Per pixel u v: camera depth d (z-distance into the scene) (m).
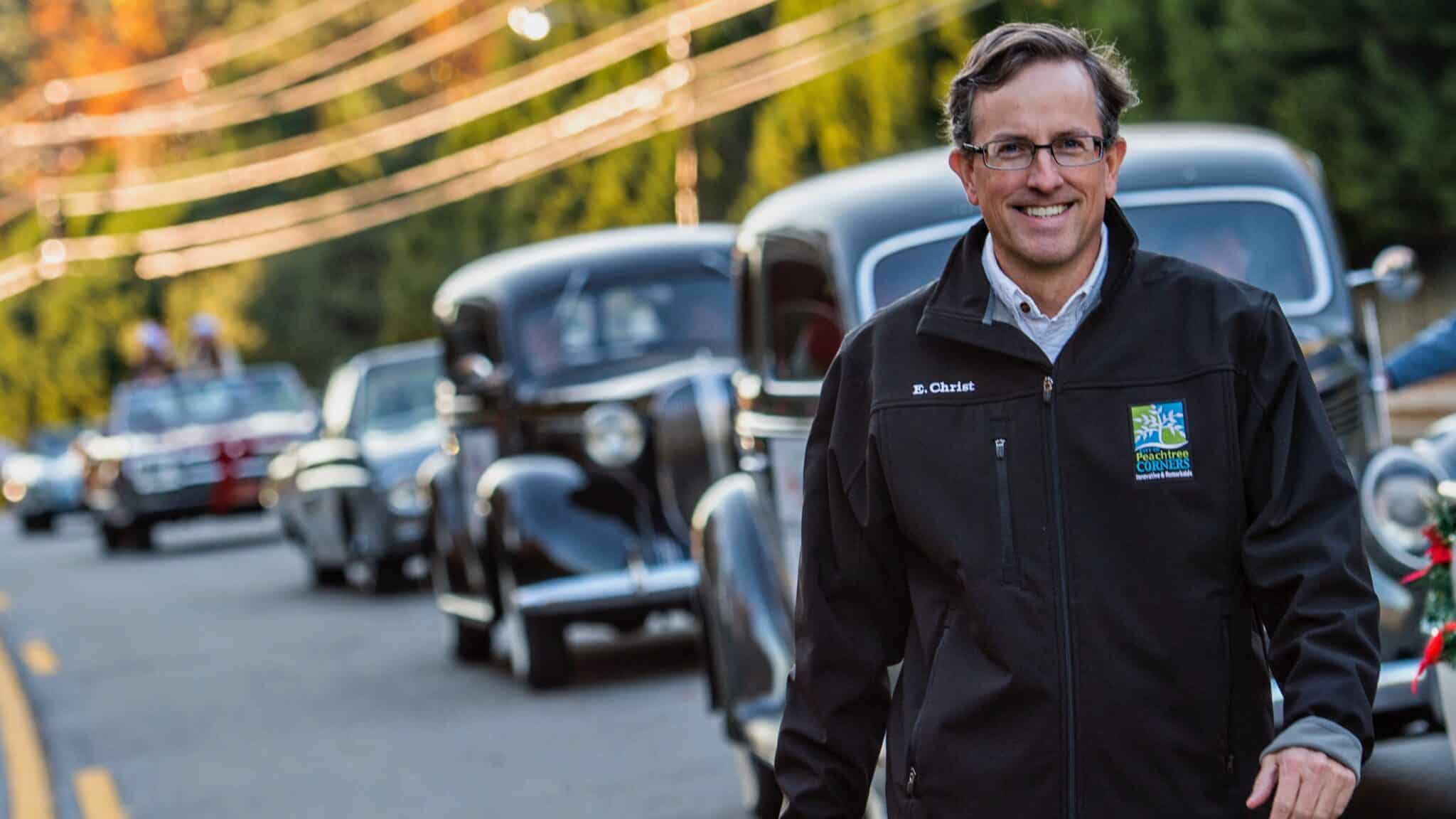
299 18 84.06
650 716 13.69
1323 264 8.70
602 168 55.25
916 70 38.06
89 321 90.12
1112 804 4.44
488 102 60.88
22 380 93.31
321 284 77.25
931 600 4.70
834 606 4.91
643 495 14.80
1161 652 4.43
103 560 35.44
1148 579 4.45
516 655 15.33
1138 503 4.47
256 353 77.75
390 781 12.22
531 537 14.52
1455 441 8.44
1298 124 27.25
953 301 4.66
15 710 16.84
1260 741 4.52
